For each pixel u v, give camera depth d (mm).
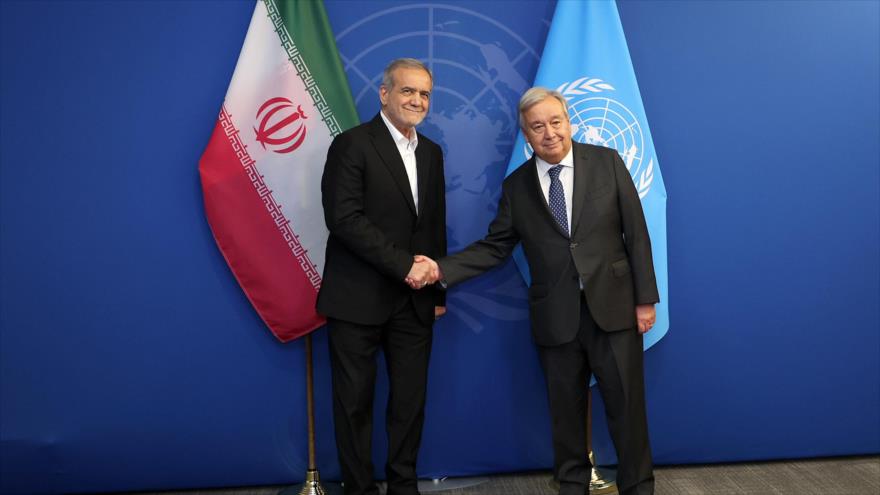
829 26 2939
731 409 3043
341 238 2445
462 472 3020
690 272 2988
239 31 2834
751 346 3025
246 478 2973
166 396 2910
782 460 3082
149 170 2844
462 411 2998
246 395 2934
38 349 2855
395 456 2648
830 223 3002
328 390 2967
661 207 2781
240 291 2895
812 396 3055
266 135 2746
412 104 2451
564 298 2469
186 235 2869
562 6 2787
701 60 2930
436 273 2527
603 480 2895
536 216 2516
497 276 2969
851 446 3084
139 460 2926
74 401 2881
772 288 3012
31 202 2820
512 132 2932
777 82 2949
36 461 2885
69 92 2805
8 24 2775
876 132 2986
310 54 2758
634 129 2766
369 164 2469
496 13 2896
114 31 2803
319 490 2844
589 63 2766
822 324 3033
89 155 2824
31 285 2840
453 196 2934
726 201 2977
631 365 2475
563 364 2529
